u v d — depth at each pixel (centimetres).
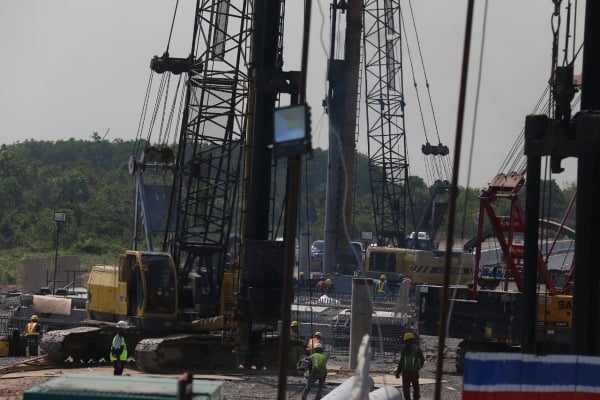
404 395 8150
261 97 9575
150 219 13200
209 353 10481
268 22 9531
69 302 16775
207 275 11056
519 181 11481
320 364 8138
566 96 6375
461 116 4153
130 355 10875
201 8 11212
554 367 4675
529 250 6319
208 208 11212
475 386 4622
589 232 6241
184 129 11288
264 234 9669
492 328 10794
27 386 8769
